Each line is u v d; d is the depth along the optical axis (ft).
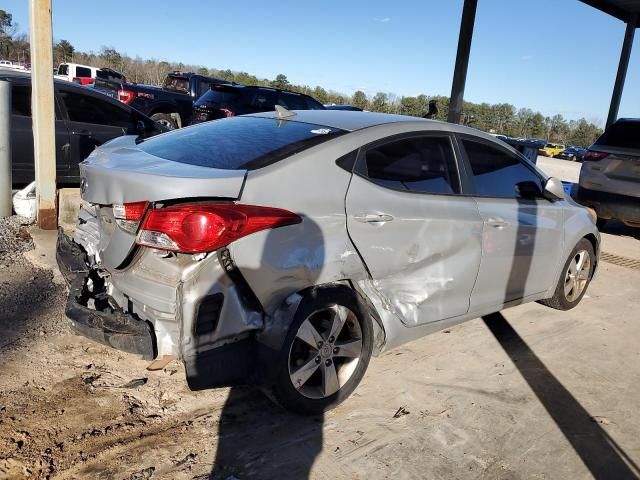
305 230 9.28
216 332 8.64
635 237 29.91
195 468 8.50
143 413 9.78
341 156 10.14
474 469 9.00
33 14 17.58
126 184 8.80
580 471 9.20
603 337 15.12
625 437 10.30
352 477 8.58
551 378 12.41
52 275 15.42
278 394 9.44
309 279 9.39
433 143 12.03
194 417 9.81
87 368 11.07
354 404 10.64
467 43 28.99
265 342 9.06
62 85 24.30
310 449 9.16
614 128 27.17
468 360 13.00
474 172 12.83
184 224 8.16
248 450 9.02
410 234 10.88
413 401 10.93
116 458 8.57
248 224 8.53
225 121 12.64
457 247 11.87
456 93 29.81
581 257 16.84
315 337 9.69
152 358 8.71
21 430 8.99
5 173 19.72
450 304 12.07
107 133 25.59
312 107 47.03
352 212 9.98
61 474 8.13
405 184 11.15
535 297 15.26
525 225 13.74
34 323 12.67
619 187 26.09
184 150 10.34
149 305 8.75
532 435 10.11
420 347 13.50
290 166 9.43
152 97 47.88
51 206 19.01
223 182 8.67
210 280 8.46
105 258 9.50
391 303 10.82
